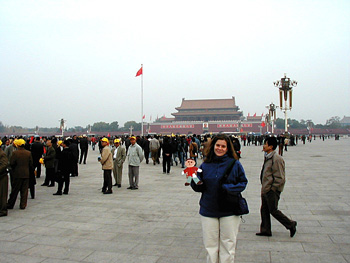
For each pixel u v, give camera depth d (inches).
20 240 253.9
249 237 254.7
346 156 1064.2
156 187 513.0
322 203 371.2
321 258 209.2
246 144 2381.9
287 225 249.3
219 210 164.2
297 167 747.4
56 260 213.3
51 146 541.0
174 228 284.4
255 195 430.9
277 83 1812.3
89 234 268.7
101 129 6776.6
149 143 926.4
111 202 397.7
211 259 165.3
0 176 331.0
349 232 263.7
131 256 218.8
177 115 5703.7
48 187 525.3
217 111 5708.7
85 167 828.6
